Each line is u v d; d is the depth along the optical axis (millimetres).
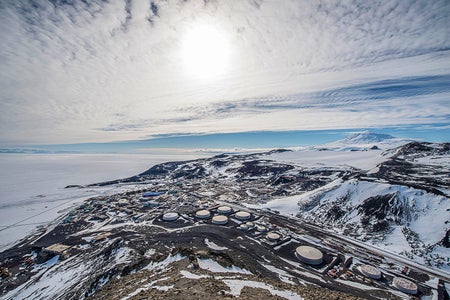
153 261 50281
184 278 34094
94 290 45781
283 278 51500
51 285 58688
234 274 39219
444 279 53250
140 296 26594
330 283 51125
